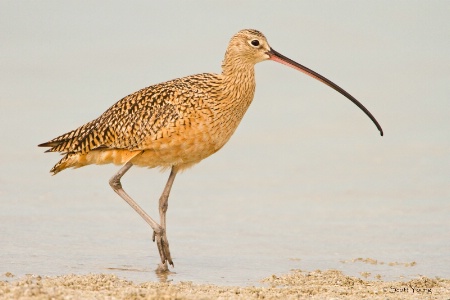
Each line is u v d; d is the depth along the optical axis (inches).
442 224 914.7
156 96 798.5
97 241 847.1
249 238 874.8
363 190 1035.9
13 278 706.8
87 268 754.8
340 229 904.3
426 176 1075.3
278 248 840.9
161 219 811.4
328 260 804.0
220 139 811.4
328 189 1043.9
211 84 800.9
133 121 795.4
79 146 812.6
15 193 999.6
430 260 802.8
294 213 961.5
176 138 789.9
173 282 717.9
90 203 982.4
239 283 720.3
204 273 754.8
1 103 1322.6
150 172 1123.3
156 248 836.6
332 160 1149.7
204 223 926.4
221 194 1031.0
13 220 901.2
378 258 810.2
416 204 982.4
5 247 807.7
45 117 1266.0
